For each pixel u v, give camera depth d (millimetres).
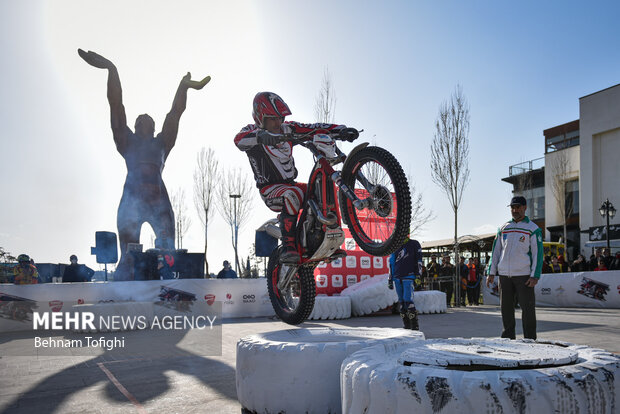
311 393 2447
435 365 1768
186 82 15469
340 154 3926
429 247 23250
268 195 4363
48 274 13656
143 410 2920
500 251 4906
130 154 14336
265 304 10719
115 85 14344
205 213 26406
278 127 4180
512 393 1472
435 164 17500
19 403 3197
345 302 9727
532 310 4613
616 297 11922
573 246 29641
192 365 4422
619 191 26141
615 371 1663
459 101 17781
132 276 11219
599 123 26969
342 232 3967
